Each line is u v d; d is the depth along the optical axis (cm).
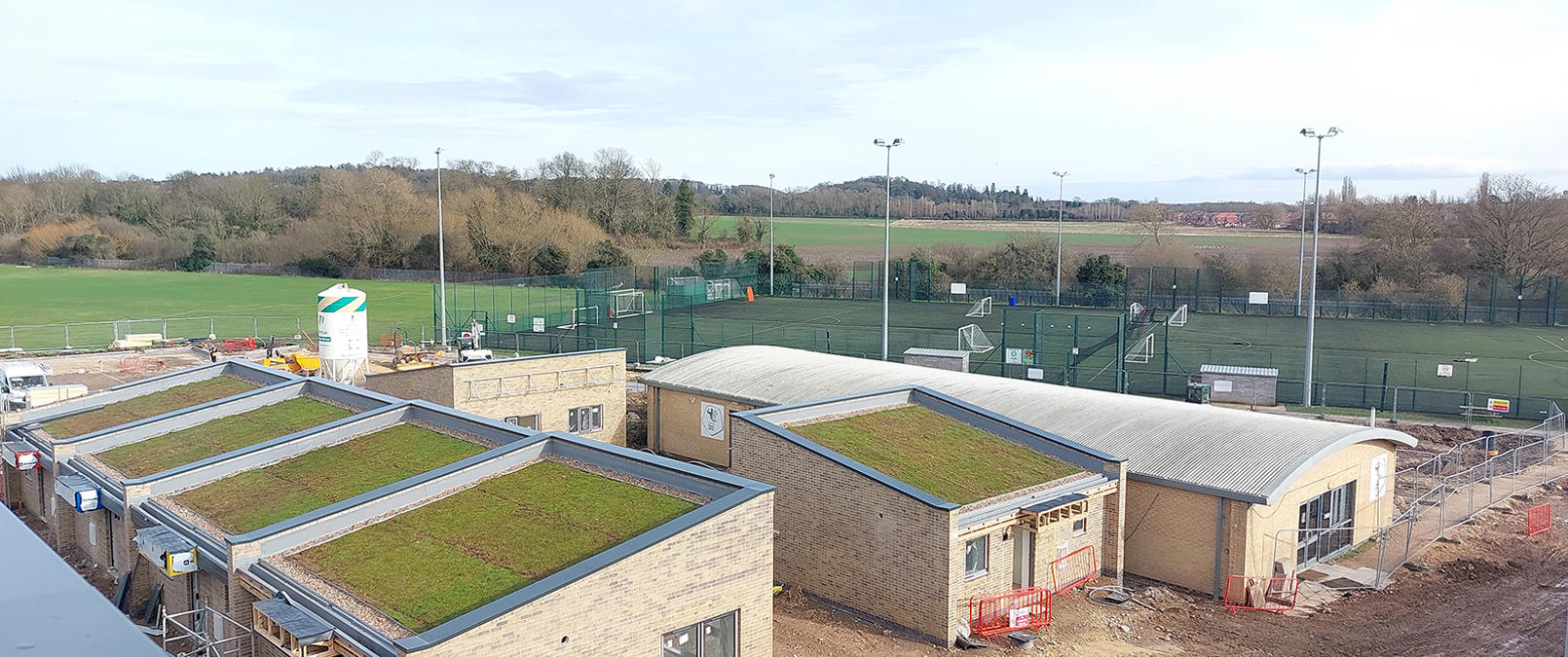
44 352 6078
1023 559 2370
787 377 3697
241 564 1777
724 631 1814
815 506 2417
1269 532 2505
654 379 3928
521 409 3681
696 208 14450
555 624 1570
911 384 3403
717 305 9000
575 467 2097
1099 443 2775
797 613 2348
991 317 7925
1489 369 5591
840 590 2373
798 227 17588
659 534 1703
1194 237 15125
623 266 10181
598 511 1873
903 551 2231
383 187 12131
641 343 6125
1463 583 2564
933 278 9762
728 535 1791
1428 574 2622
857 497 2322
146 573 2262
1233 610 2400
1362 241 11294
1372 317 8175
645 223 13575
